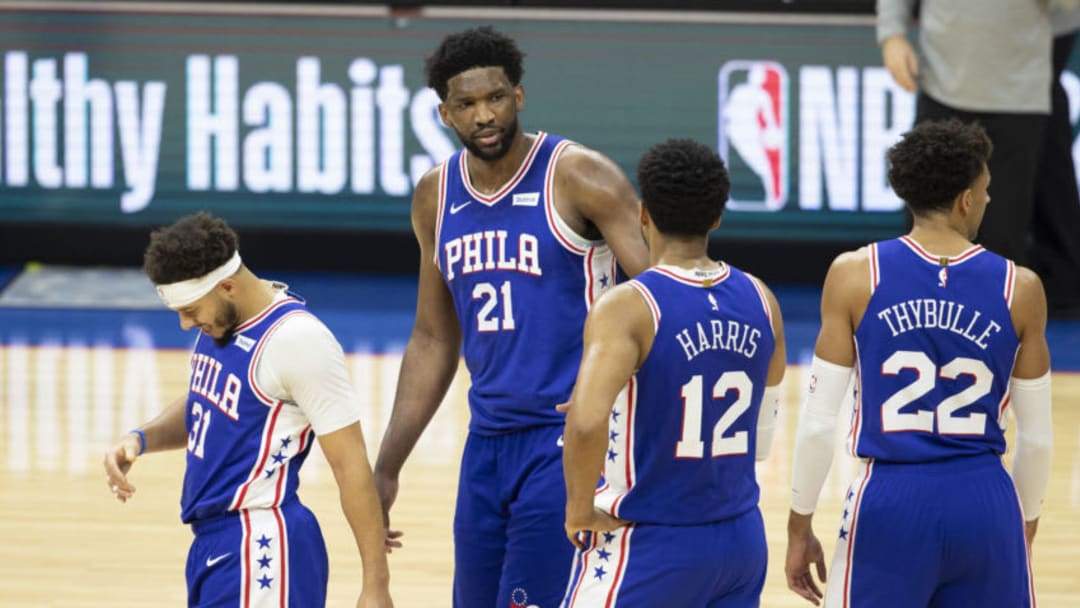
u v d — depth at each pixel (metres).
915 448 10.55
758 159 30.11
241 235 30.86
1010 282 10.62
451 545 16.70
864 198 30.08
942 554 10.47
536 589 11.57
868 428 10.75
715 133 30.11
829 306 10.88
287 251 31.06
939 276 10.64
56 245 31.23
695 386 9.88
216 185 30.70
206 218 10.39
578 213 11.62
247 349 10.45
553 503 11.41
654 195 10.06
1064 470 19.52
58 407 22.00
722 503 10.07
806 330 27.47
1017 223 23.84
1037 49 23.33
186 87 30.39
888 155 11.10
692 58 29.91
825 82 29.80
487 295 11.75
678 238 10.16
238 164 30.61
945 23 23.36
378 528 10.75
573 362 11.63
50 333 26.83
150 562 16.22
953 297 10.59
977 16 23.14
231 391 10.48
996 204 23.75
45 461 19.52
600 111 30.12
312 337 10.44
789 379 24.00
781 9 29.59
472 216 11.82
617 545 10.03
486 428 11.79
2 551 16.44
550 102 30.19
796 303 29.31
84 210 30.95
